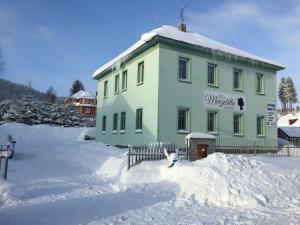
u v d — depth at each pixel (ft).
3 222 22.56
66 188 35.55
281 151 79.10
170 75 65.87
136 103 72.69
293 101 345.72
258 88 83.35
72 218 24.17
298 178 39.09
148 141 65.82
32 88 325.62
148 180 41.14
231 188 33.94
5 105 161.79
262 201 32.01
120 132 80.12
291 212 28.09
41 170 50.44
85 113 233.76
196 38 75.51
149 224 23.43
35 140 116.47
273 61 85.46
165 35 64.59
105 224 23.02
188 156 50.37
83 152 69.15
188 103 67.92
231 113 75.25
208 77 73.05
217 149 67.92
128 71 78.38
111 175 46.50
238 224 23.91
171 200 32.01
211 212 27.78
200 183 34.99
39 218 23.77
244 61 78.84
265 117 82.23
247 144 77.10
